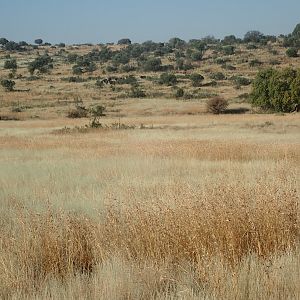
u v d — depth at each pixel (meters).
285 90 73.62
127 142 31.62
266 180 10.86
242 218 7.10
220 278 5.47
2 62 199.62
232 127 46.47
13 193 13.27
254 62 158.25
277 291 5.24
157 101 96.25
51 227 7.18
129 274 5.76
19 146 29.95
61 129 48.16
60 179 16.33
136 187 13.27
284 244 6.73
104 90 118.62
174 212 7.45
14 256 6.54
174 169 18.34
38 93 113.88
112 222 7.53
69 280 5.84
